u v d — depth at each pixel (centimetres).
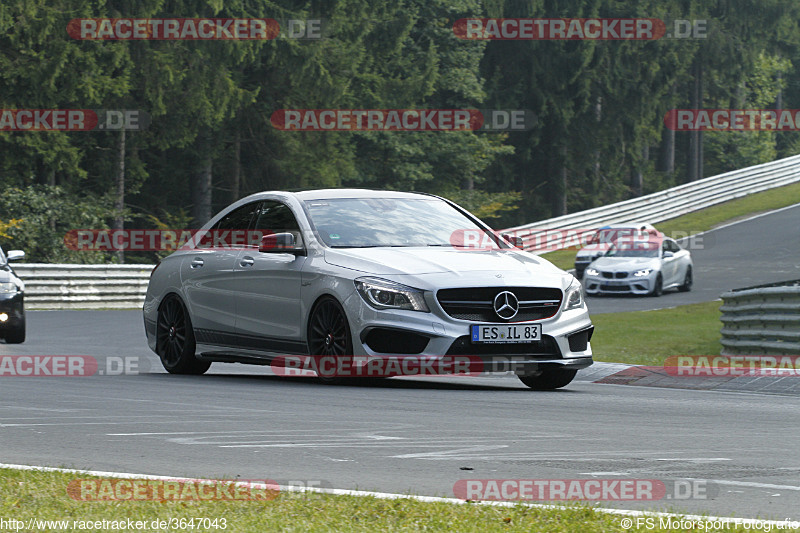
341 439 2516
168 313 4341
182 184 16488
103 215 14025
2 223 12488
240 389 3603
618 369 4291
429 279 3519
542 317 3609
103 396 3397
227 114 15188
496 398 3378
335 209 3944
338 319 3600
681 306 8912
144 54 13975
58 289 9912
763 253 13688
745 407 3238
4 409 3072
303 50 15062
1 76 12888
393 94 17338
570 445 2441
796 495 1909
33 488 1852
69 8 13325
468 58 19862
